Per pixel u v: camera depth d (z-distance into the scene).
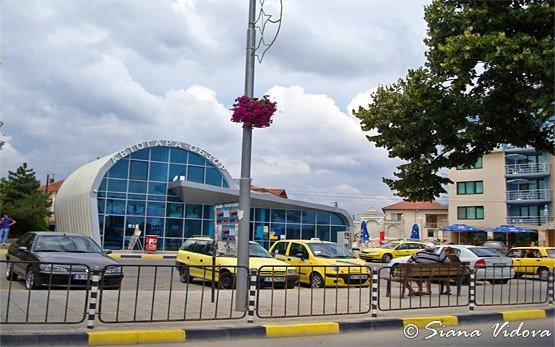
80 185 37.09
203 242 18.00
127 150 35.25
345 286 17.19
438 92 16.48
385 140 18.50
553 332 10.52
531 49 14.38
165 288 16.77
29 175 49.31
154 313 10.67
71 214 38.19
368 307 12.43
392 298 14.37
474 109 16.45
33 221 46.03
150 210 35.88
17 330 8.56
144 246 35.03
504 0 15.55
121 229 34.84
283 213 38.62
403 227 70.88
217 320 10.19
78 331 8.65
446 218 69.56
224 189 36.06
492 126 17.03
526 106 16.25
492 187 56.62
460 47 14.80
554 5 14.67
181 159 37.28
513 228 50.56
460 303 13.55
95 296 9.05
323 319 10.77
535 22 15.03
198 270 17.25
